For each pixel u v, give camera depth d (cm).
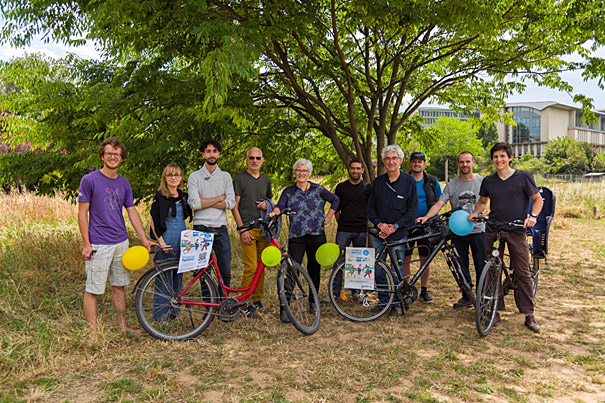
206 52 520
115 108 605
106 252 394
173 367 345
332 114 817
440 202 511
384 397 299
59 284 559
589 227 1147
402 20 535
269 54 655
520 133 9756
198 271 422
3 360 329
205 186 451
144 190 667
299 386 315
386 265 476
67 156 668
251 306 474
